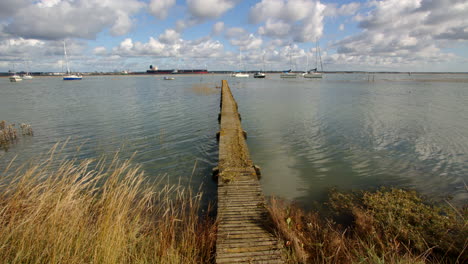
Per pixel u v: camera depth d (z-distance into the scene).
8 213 2.60
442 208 5.34
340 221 5.06
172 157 8.89
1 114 17.09
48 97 28.48
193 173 7.58
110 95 30.94
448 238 4.18
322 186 6.66
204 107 20.86
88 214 3.07
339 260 3.67
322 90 37.09
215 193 6.37
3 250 2.26
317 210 5.49
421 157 8.66
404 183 6.75
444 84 49.41
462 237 4.04
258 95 30.62
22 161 8.15
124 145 10.13
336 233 4.46
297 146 10.05
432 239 4.23
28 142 10.44
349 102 22.84
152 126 13.55
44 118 15.60
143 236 3.43
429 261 3.79
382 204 5.50
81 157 8.66
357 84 51.62
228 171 6.56
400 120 14.63
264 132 12.32
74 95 30.97
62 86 51.69
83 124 13.88
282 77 91.12
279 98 27.02
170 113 17.67
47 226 2.51
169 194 6.16
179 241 3.81
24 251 2.29
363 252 3.90
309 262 3.71
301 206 5.67
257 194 5.40
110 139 10.94
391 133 11.78
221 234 4.09
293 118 15.70
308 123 14.19
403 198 5.79
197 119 15.67
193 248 3.67
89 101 24.45
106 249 2.51
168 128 13.15
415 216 4.93
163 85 53.69
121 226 2.91
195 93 33.81
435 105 20.41
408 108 19.00
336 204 5.71
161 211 5.16
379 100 24.14
